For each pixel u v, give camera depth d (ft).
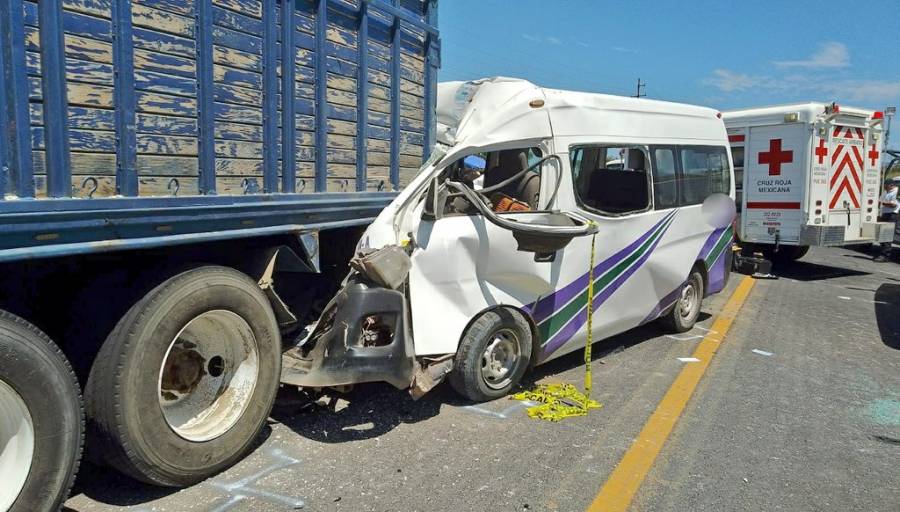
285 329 14.84
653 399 17.15
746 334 24.85
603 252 18.76
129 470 10.75
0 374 8.68
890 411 16.93
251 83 12.45
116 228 9.97
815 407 17.03
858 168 41.09
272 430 14.26
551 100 17.38
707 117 24.09
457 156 15.79
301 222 13.89
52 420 9.29
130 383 10.44
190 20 11.14
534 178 17.44
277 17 13.04
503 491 12.00
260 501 11.28
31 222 8.78
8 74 8.61
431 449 13.62
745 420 15.93
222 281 11.85
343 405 15.79
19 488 9.05
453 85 19.31
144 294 10.78
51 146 9.15
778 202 39.73
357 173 15.69
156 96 10.66
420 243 14.89
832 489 12.60
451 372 15.74
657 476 12.82
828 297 33.47
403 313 13.98
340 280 16.66
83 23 9.50
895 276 41.34
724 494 12.22
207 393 12.48
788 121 38.55
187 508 10.95
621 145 19.35
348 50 15.05
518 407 16.20
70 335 10.86
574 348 18.70
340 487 11.90
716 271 25.27
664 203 21.30
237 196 12.09
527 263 16.35
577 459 13.41
